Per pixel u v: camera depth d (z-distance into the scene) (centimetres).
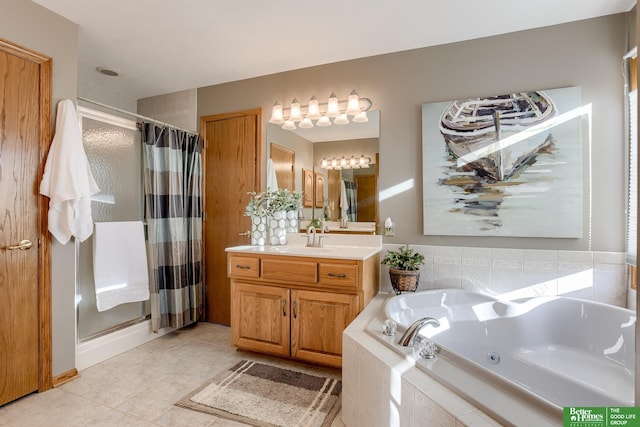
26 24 196
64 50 217
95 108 336
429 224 254
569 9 212
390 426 133
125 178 270
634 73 205
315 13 217
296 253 234
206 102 337
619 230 213
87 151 242
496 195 237
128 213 272
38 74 202
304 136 296
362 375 154
